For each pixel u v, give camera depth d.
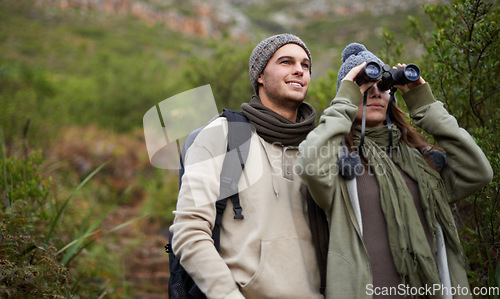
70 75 19.19
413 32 3.26
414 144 2.09
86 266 3.80
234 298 1.82
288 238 1.97
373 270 1.88
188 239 1.90
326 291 1.85
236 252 1.95
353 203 1.92
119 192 7.20
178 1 59.22
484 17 2.65
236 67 6.23
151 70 14.09
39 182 3.60
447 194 2.03
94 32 39.75
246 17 63.56
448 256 1.95
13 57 24.89
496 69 2.68
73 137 8.83
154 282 4.59
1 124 6.80
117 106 11.45
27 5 43.59
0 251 2.40
